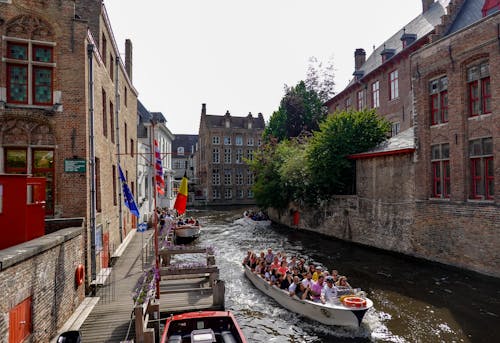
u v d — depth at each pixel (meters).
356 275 13.56
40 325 6.68
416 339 8.41
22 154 10.09
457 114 13.85
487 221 12.30
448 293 11.23
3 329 5.21
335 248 19.11
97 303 9.47
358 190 19.84
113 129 15.55
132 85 21.14
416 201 15.73
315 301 9.87
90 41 10.98
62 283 7.96
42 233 8.03
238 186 55.41
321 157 21.91
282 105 41.88
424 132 15.45
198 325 7.89
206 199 54.03
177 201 12.25
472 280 12.42
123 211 17.58
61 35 10.24
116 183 15.69
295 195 25.14
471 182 13.44
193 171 69.38
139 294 8.56
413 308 10.18
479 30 12.85
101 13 13.14
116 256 14.20
